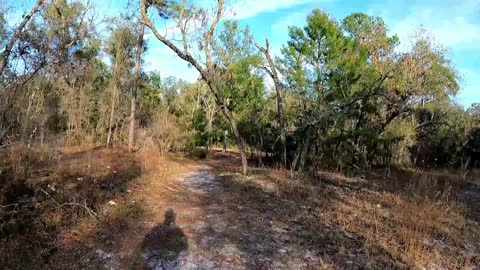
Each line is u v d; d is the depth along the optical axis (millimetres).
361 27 19750
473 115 23141
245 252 5738
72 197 7293
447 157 20984
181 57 11711
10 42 8125
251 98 18469
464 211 9266
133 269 5000
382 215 8086
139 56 19859
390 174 15492
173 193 9594
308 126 14258
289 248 5957
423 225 7301
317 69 15305
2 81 8500
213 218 7383
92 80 24484
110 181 10102
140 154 17391
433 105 21797
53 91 18125
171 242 5996
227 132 23469
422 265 5559
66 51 10523
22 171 8953
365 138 16125
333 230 6902
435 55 21188
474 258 6074
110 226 6457
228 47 19984
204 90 27641
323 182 12375
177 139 21453
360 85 15984
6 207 6402
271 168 15273
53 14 9992
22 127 11117
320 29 14953
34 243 5375
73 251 5344
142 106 27281
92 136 22531
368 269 5285
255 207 8391
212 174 13367
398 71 19672
